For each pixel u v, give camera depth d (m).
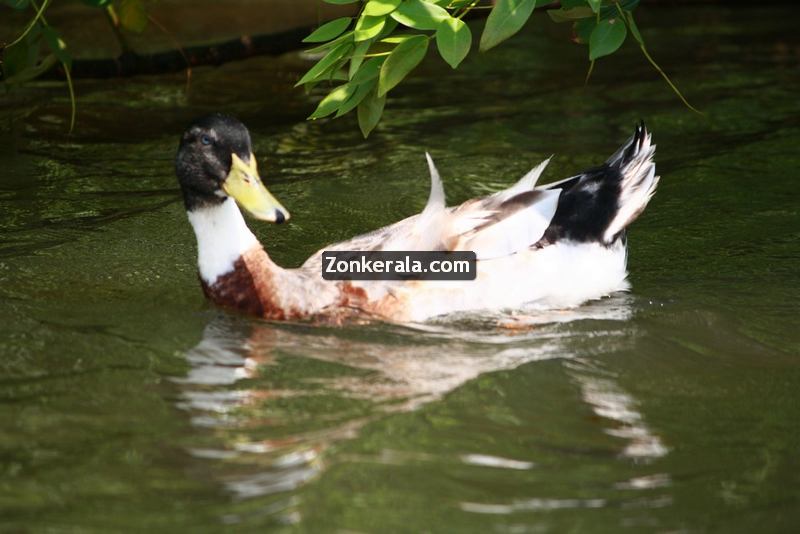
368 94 7.08
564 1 6.91
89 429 5.53
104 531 4.67
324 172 9.97
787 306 7.20
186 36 13.99
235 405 5.81
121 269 7.83
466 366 6.34
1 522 4.73
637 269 7.89
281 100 12.19
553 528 4.73
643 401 5.93
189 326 6.89
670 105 11.84
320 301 7.01
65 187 9.55
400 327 6.90
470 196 9.33
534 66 13.47
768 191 9.37
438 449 5.37
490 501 4.92
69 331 6.76
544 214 7.23
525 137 10.89
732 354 6.53
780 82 12.54
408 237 7.12
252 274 7.05
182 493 4.96
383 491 4.98
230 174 6.89
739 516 4.83
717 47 14.11
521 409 5.81
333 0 6.63
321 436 5.48
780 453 5.39
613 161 7.85
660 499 4.96
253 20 14.80
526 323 6.98
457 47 6.26
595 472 5.19
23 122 11.34
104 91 12.44
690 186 9.52
